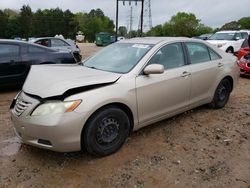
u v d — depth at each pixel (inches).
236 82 221.3
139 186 116.6
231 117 196.9
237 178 122.8
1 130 169.8
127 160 135.9
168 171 127.5
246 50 366.0
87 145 129.2
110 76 139.5
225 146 152.8
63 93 121.2
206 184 118.3
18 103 132.7
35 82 135.8
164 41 168.9
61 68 155.6
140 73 147.8
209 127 178.2
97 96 127.5
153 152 144.3
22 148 147.3
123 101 137.0
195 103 184.7
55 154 140.7
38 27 3784.5
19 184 116.9
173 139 159.8
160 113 159.6
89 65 169.3
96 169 128.2
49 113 119.7
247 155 143.2
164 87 156.6
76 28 4025.6
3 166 129.8
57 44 510.6
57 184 117.3
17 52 262.5
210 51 198.5
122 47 174.4
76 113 121.0
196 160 137.5
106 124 133.8
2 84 256.1
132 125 147.9
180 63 171.8
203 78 184.7
